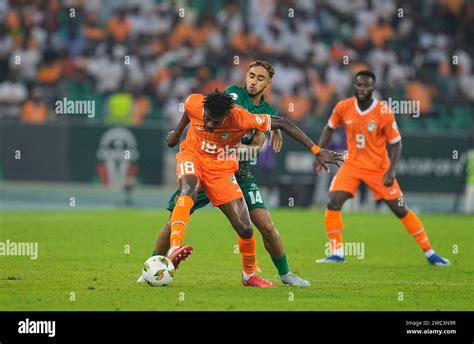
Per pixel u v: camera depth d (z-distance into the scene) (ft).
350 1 363.97
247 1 360.28
